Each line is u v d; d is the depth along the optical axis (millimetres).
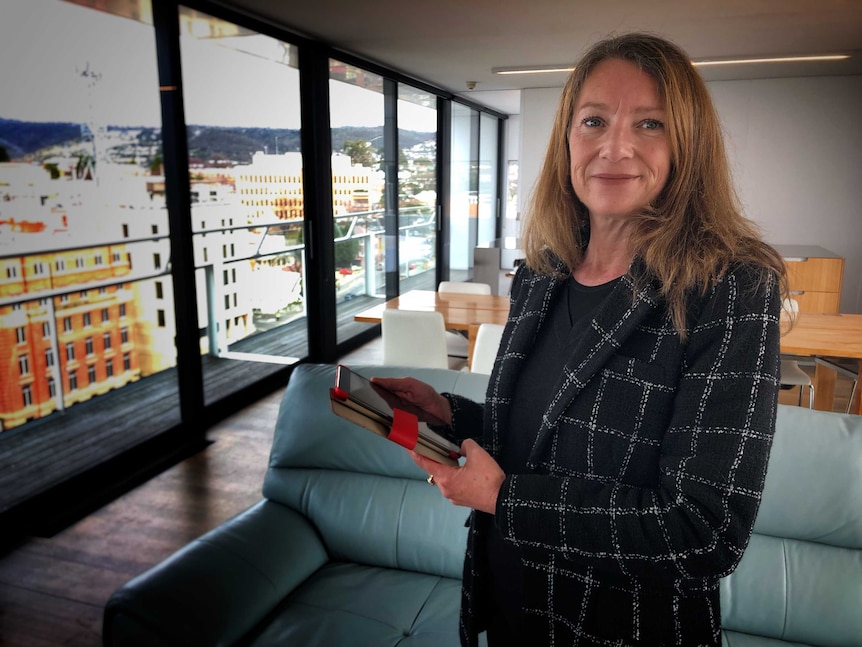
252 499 3285
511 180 11492
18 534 2938
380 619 1707
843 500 1672
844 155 6645
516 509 743
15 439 3693
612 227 882
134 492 3342
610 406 790
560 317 932
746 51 5266
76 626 2328
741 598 1702
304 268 5488
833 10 4004
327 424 2100
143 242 4289
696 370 729
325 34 4840
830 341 3375
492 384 968
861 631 1616
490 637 1023
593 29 4590
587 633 840
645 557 681
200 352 4039
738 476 654
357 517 1996
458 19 4316
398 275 7059
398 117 6750
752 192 6930
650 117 810
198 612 1541
